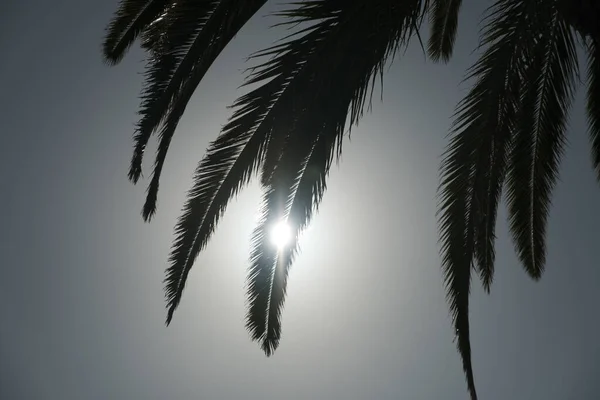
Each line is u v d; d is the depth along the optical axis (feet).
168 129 15.38
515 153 22.36
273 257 18.71
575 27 15.07
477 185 18.13
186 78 14.97
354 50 15.93
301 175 18.07
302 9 15.70
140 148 15.34
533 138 21.74
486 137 17.83
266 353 18.71
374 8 15.42
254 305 18.72
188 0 14.40
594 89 21.30
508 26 16.65
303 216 18.33
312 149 17.69
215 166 17.34
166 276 17.20
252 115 16.97
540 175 22.94
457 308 18.56
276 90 16.69
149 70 15.15
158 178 15.62
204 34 14.60
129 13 17.67
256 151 17.25
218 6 14.39
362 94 16.37
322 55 16.14
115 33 17.88
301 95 16.70
